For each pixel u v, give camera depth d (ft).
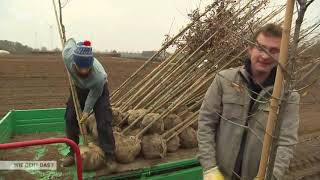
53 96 44.16
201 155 8.75
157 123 16.02
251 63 8.14
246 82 8.28
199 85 17.69
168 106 17.74
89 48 13.07
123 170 13.80
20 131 20.45
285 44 6.15
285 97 6.40
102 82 13.79
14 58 88.07
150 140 15.49
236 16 16.34
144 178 13.91
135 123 16.92
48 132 20.99
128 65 82.23
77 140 15.78
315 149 25.86
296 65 6.48
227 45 16.21
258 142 8.32
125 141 14.87
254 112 8.30
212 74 17.57
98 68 13.93
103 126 14.12
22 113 20.54
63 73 62.85
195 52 18.10
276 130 6.63
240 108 8.34
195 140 17.25
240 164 8.63
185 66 18.62
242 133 8.43
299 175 21.12
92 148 14.16
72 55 13.69
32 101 40.86
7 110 36.29
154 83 19.45
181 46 19.15
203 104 8.91
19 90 46.91
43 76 58.39
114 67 76.33
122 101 20.59
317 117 37.83
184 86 18.11
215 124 8.89
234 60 16.28
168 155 16.11
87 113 14.25
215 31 17.29
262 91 8.10
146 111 17.30
